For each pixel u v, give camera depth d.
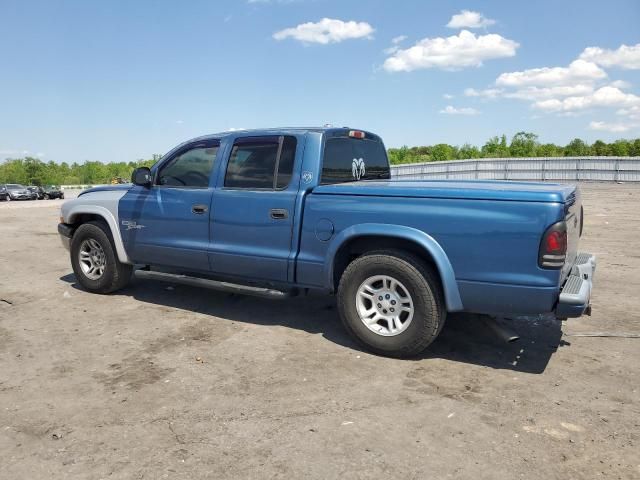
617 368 4.11
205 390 3.69
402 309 4.25
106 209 6.05
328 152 4.86
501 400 3.54
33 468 2.74
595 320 5.34
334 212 4.48
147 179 5.57
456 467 2.75
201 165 5.40
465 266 3.95
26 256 9.34
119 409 3.40
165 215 5.54
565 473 2.70
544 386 3.77
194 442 2.99
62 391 3.67
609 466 2.76
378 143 6.05
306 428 3.15
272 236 4.83
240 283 5.32
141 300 6.11
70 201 6.51
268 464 2.77
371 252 4.36
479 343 4.68
